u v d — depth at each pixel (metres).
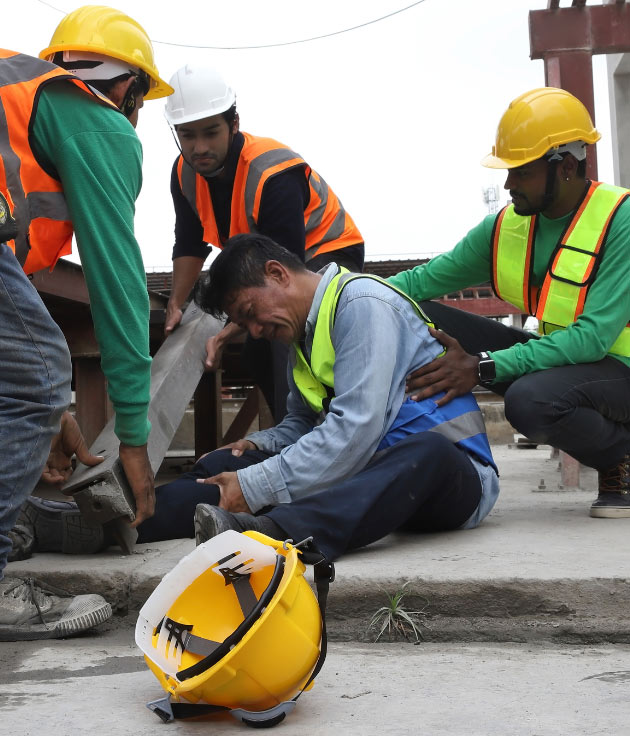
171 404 3.20
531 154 2.96
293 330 2.66
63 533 2.55
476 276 3.45
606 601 2.12
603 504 3.06
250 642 1.42
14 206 1.97
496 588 2.15
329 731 1.43
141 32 2.61
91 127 2.10
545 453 7.70
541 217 3.12
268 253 2.61
